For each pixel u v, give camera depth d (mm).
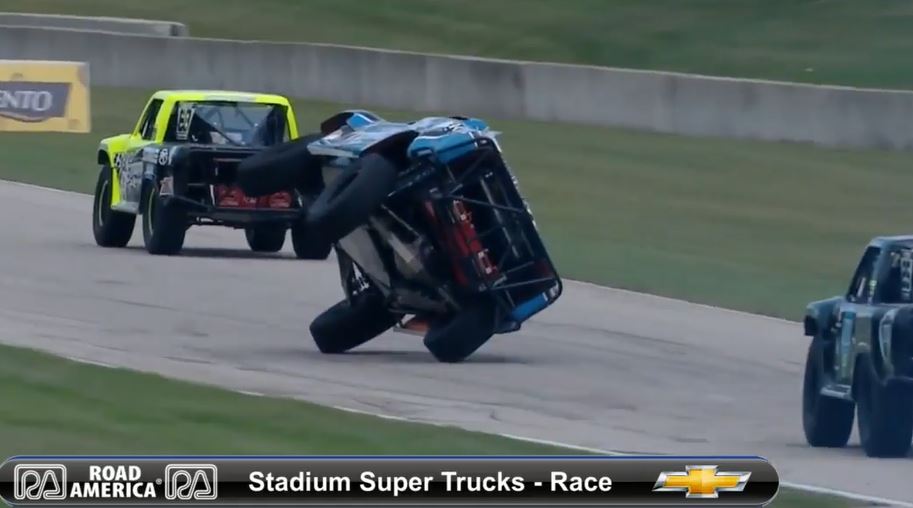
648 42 166250
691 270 85562
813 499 36000
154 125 85250
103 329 60094
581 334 64812
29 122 135375
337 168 57094
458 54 170625
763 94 129375
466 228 55781
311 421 43094
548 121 138875
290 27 184500
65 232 90688
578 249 91562
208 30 186250
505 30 175375
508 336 63938
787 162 122688
